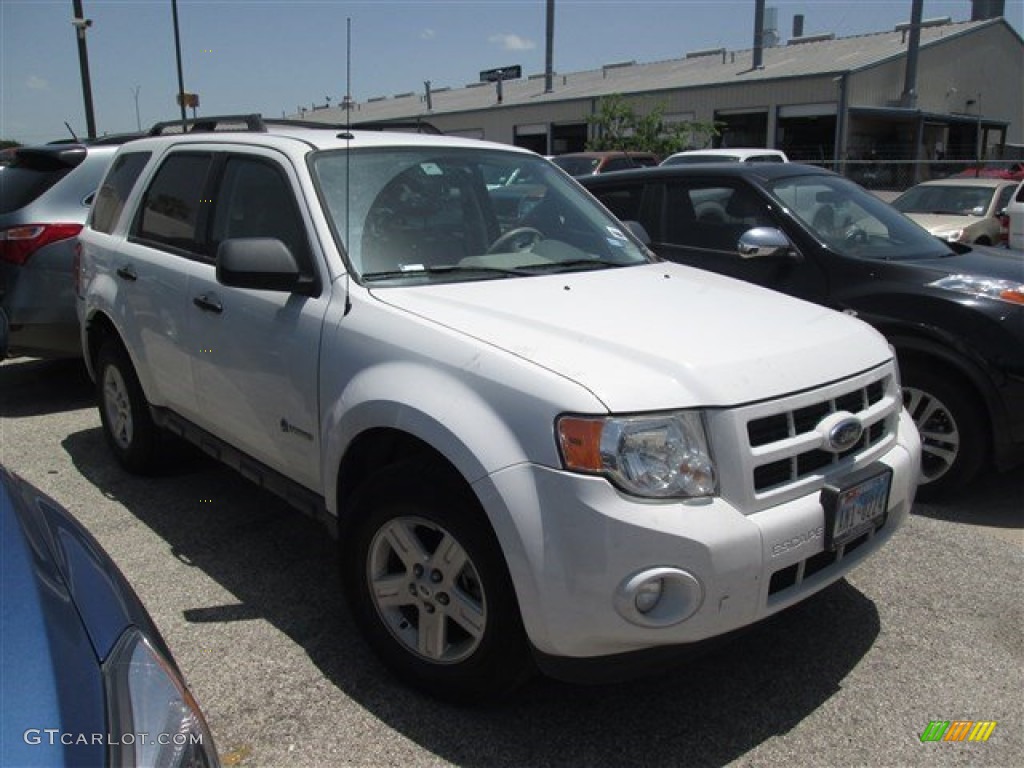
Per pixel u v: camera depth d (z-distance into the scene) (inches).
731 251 219.0
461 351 106.5
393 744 106.4
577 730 109.4
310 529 169.0
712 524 94.5
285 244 137.0
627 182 247.1
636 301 126.7
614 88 1473.9
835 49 1427.2
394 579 115.3
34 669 58.9
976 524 172.9
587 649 95.9
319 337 124.4
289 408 131.6
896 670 123.0
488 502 97.8
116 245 185.9
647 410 95.5
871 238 208.2
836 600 142.3
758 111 1258.6
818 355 112.3
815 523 103.2
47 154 250.8
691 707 114.5
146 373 174.6
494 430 99.2
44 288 244.4
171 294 160.7
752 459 98.7
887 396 121.3
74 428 236.1
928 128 1433.3
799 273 202.7
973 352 170.6
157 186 179.5
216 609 138.3
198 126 190.1
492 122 1626.5
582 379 97.3
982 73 1499.8
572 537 93.4
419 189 144.9
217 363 148.0
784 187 219.6
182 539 164.1
